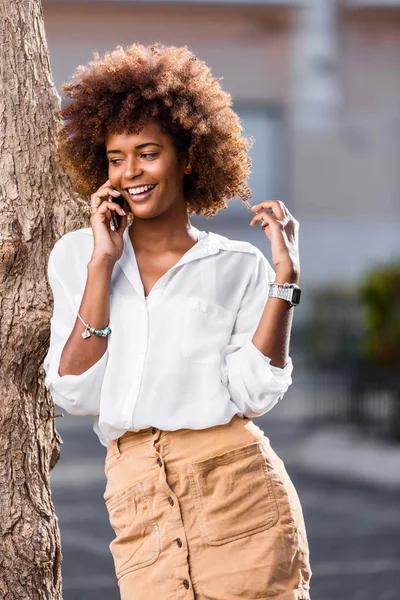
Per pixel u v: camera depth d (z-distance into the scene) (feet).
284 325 10.45
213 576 9.96
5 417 11.60
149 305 10.29
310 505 36.04
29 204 11.87
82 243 10.80
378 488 38.96
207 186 10.97
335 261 79.97
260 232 74.59
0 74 11.90
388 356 46.19
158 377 10.12
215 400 10.19
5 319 11.60
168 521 10.04
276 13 79.87
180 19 78.95
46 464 12.17
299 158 80.89
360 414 46.80
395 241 80.12
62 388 10.13
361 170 81.41
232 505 10.09
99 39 77.61
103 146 10.95
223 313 10.54
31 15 12.18
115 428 10.21
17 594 11.60
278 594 10.05
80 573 27.14
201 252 10.53
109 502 10.40
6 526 11.57
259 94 80.84
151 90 10.22
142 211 10.33
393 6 80.59
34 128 11.99
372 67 81.92
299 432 49.80
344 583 26.12
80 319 10.10
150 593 10.06
